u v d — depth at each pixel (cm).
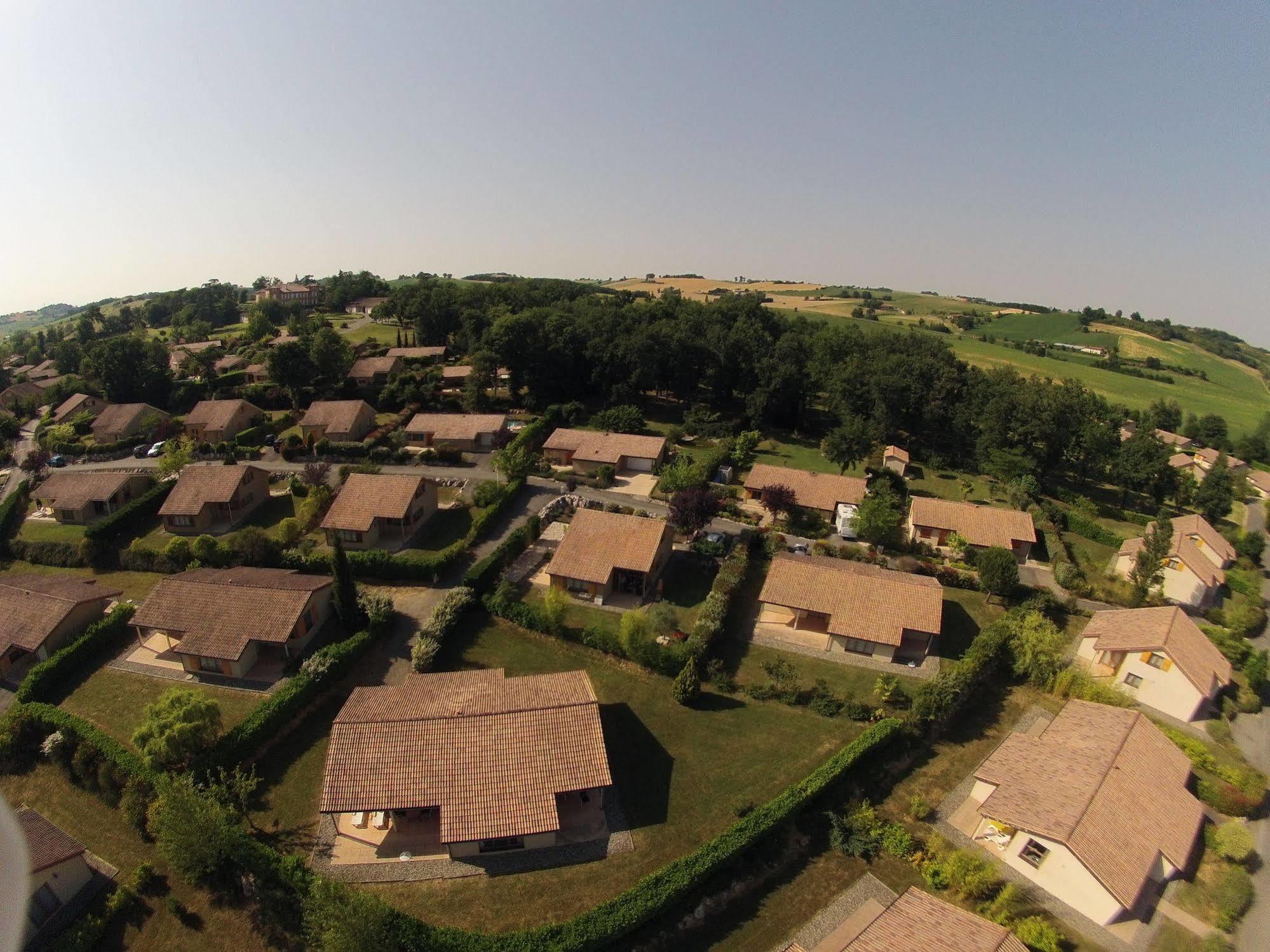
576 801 3784
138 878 3425
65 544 6888
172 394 11938
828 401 12281
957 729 4538
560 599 5209
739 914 3241
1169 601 6550
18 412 12694
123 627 5444
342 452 9269
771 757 4131
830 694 4656
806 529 7575
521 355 11519
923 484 9800
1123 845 3375
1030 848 3497
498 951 2880
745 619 5691
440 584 6041
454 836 3278
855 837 3591
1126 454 9431
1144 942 3170
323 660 4691
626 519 6247
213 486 7438
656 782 3934
